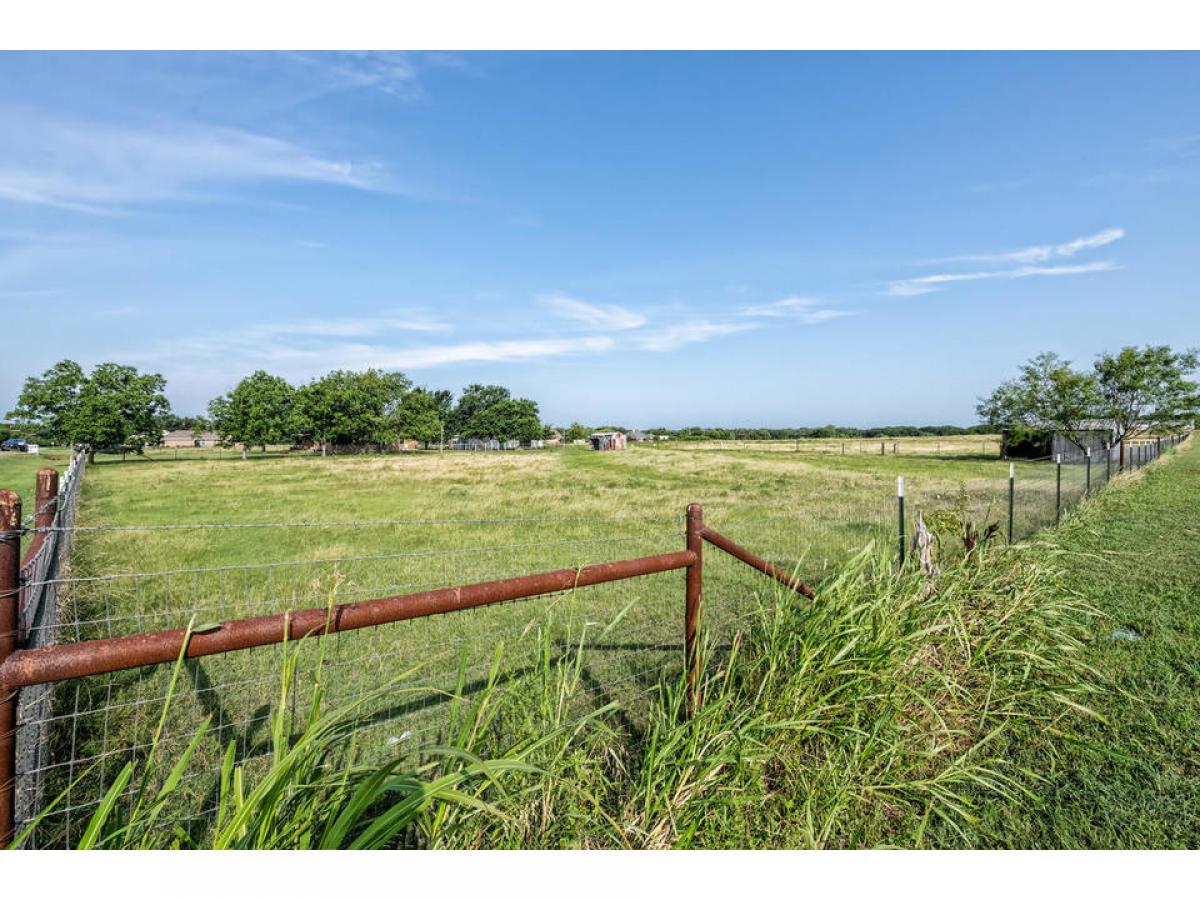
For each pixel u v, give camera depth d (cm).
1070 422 2739
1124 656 401
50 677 142
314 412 6700
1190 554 685
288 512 1412
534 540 955
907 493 1288
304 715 339
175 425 10781
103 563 799
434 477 2623
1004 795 264
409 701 351
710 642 429
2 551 142
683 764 240
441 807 184
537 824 217
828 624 316
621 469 3003
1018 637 386
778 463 3300
